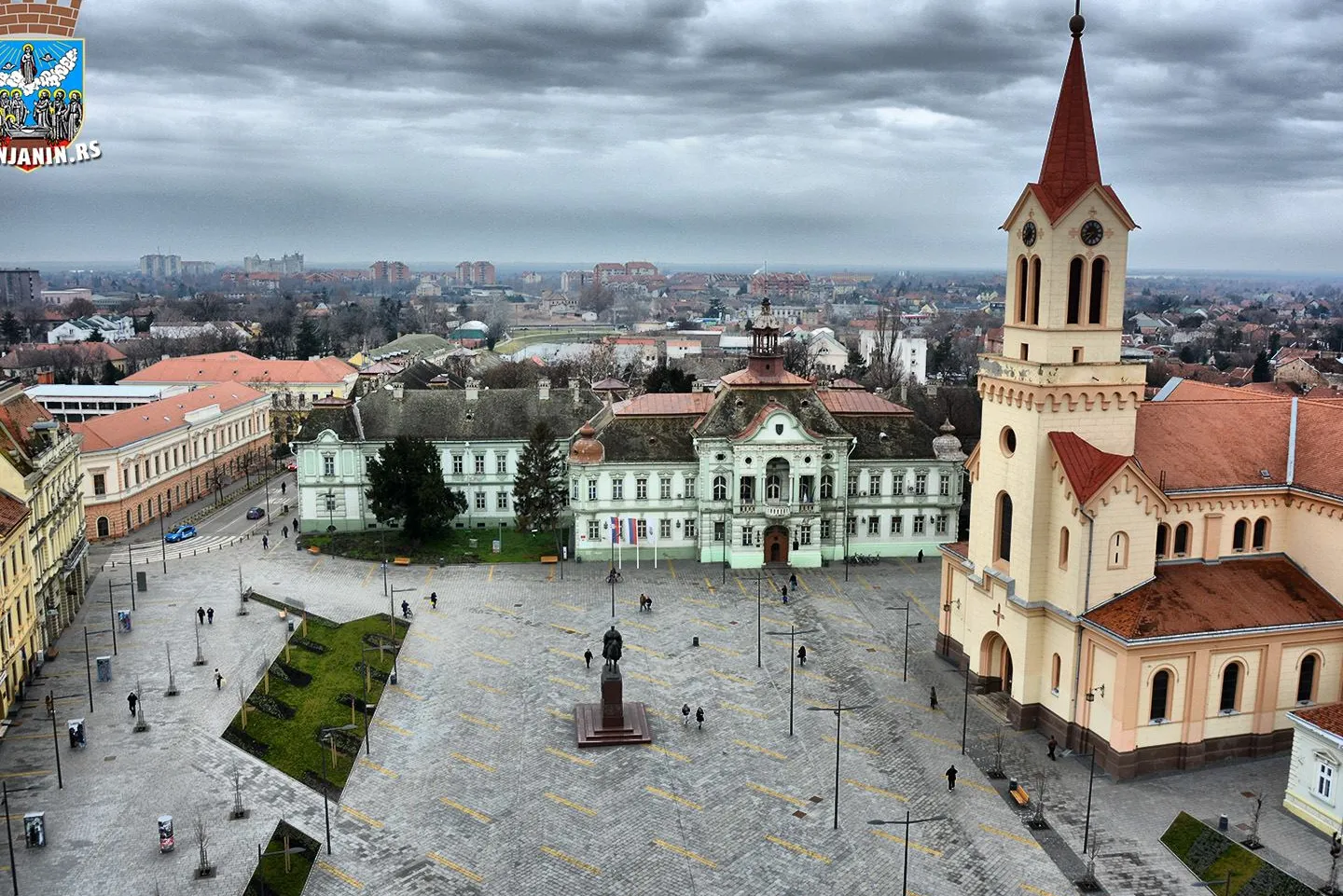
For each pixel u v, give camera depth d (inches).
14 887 2444.6
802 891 2469.2
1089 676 3100.4
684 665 3836.1
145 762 3080.7
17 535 3587.6
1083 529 3056.1
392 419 5718.5
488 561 5137.8
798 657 3902.6
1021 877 2522.1
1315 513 3260.3
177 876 2501.2
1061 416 3169.3
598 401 5979.3
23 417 4409.5
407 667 3816.4
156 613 4384.8
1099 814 2810.0
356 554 5226.4
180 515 6284.5
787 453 4950.8
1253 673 3085.6
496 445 5689.0
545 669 3796.8
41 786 2930.6
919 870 2556.6
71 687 3612.2
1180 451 3336.6
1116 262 3137.3
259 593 4648.1
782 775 3029.0
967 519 5625.0
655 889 2479.1
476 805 2859.3
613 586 4724.4
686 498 5191.9
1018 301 3309.5
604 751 3169.3
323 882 2495.1
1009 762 3105.3
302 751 3164.4
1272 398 3597.4
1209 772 3046.3
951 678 3732.8
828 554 5167.3
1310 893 2438.5
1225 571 3270.2
